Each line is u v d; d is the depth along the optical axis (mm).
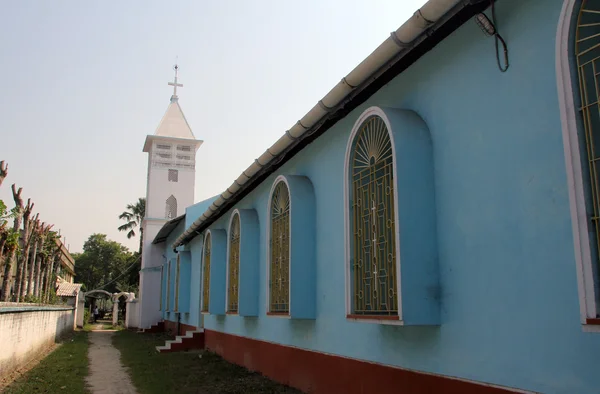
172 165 27375
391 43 5324
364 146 6324
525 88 4246
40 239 19312
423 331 5348
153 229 27094
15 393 9141
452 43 5211
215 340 15117
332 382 7281
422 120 5625
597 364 3459
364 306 6062
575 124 3678
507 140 4410
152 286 27109
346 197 6488
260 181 10875
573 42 3766
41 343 16094
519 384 4094
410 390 5473
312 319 8117
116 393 9617
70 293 30906
